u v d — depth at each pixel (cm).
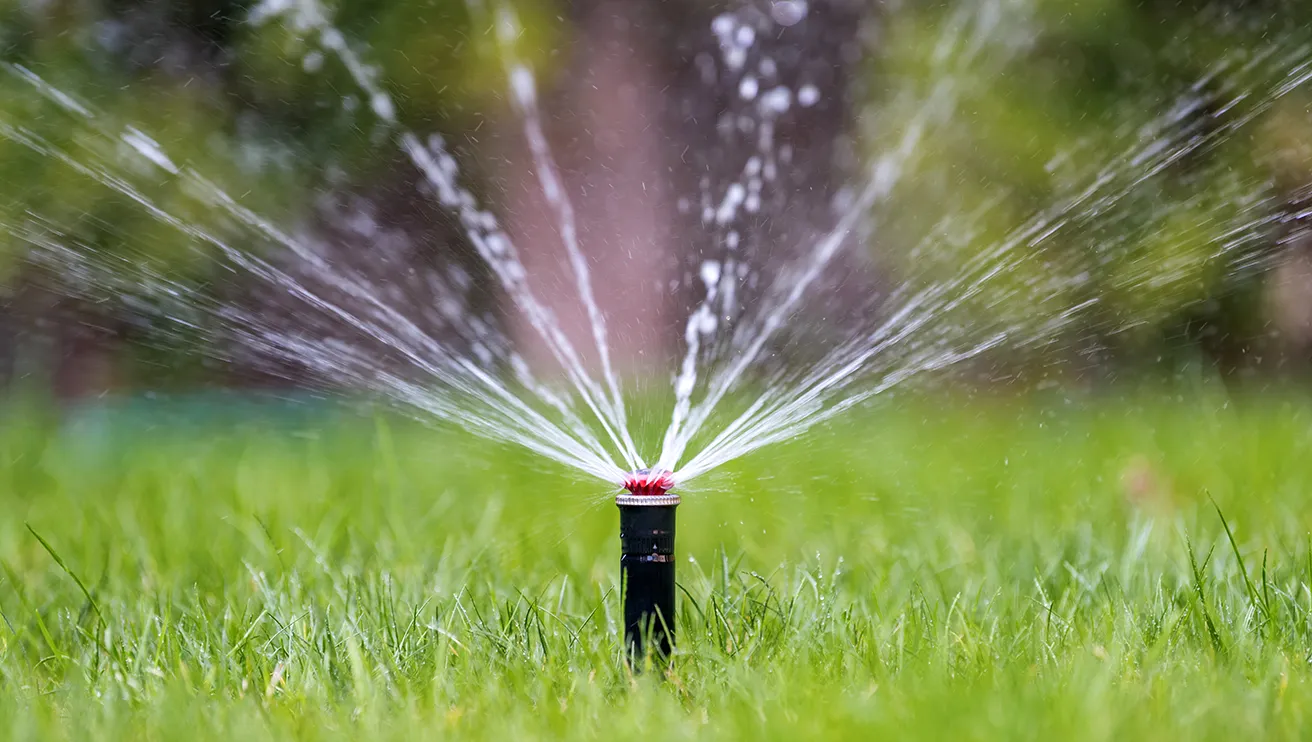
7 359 3045
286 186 2917
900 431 2361
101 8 2862
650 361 2802
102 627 1102
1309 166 3020
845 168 2958
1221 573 1198
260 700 934
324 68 2892
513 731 828
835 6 2998
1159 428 2330
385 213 2933
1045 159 2994
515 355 2878
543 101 2955
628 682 912
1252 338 3219
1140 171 3031
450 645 1016
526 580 1296
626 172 2955
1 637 1104
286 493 1803
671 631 924
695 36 2983
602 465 1096
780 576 1287
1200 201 3038
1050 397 2834
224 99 2889
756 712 840
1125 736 791
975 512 1661
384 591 1180
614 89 2964
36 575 1364
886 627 1055
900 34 3020
